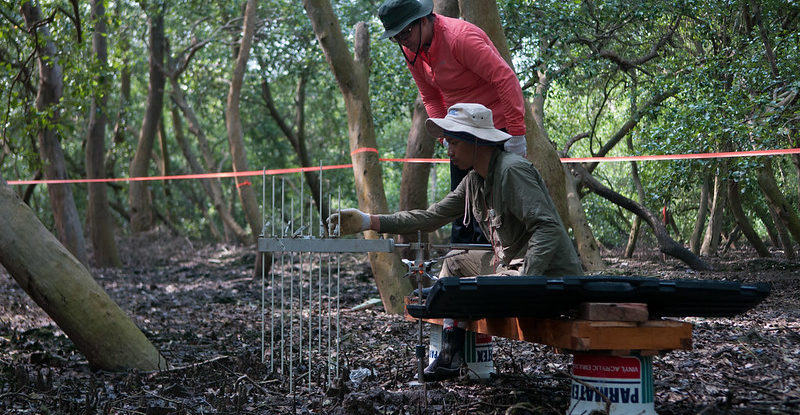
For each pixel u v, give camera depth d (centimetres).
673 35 1320
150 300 1040
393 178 2591
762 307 725
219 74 2180
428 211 408
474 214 379
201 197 2942
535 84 1237
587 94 1459
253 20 1384
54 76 1305
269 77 2123
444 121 356
